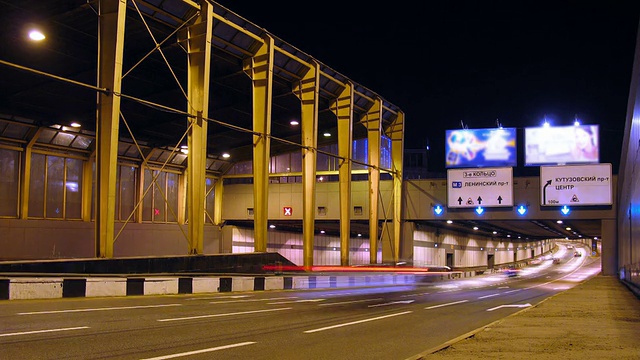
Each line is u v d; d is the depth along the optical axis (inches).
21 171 1413.6
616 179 1776.6
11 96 1309.1
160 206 1812.3
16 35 1058.1
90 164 1579.7
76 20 1013.8
